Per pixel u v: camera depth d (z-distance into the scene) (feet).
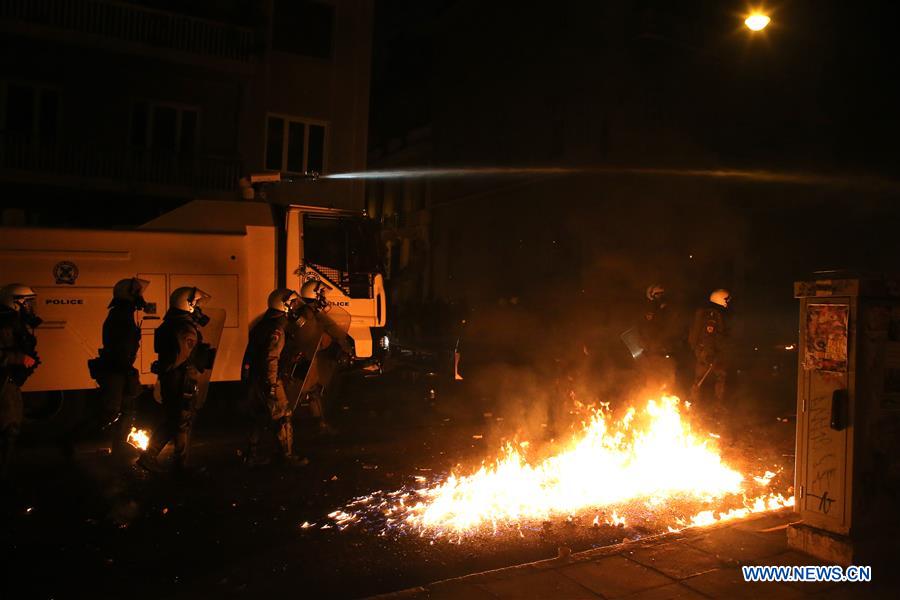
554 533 16.63
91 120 56.70
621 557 14.66
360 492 20.06
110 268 27.48
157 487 20.43
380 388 40.65
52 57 55.11
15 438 20.02
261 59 62.39
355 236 32.63
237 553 15.48
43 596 13.25
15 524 17.21
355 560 15.10
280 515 18.06
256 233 30.35
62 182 54.85
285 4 63.72
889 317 14.47
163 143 59.57
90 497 19.47
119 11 55.98
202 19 59.11
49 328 26.37
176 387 20.86
